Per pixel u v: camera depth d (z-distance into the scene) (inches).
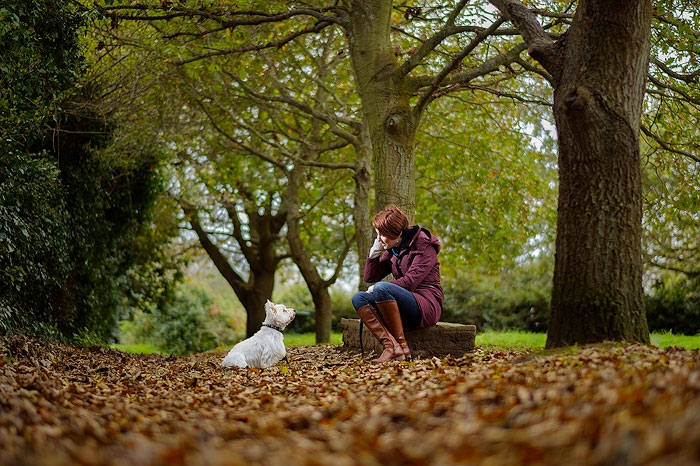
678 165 502.0
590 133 247.0
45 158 472.4
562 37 265.9
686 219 531.5
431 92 377.4
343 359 354.6
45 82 386.0
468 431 124.0
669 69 403.5
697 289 802.2
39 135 439.8
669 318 821.2
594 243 247.6
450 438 119.3
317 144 670.5
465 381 196.2
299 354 427.2
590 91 246.5
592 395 145.1
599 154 247.0
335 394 214.8
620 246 246.7
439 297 314.0
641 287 249.8
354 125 572.7
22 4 349.1
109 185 613.6
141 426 162.6
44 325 487.2
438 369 240.7
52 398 199.8
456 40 521.7
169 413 187.3
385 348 297.6
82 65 413.4
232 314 1141.1
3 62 348.8
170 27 509.0
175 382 282.0
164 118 604.4
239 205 841.5
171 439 140.9
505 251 714.2
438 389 194.2
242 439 144.0
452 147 661.3
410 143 408.8
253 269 835.4
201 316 1073.5
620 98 247.6
